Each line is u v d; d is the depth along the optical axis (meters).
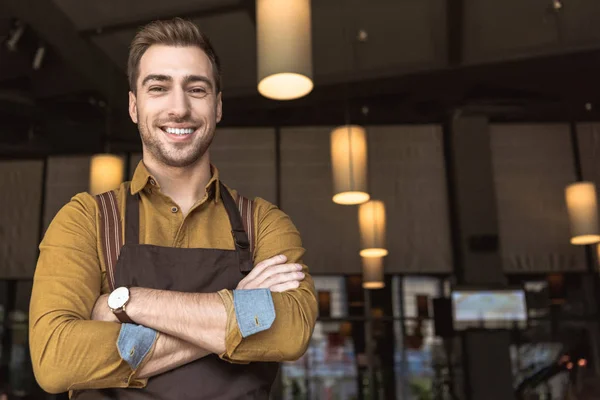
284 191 6.05
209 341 0.92
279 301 0.98
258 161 6.07
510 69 5.19
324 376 5.96
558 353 5.91
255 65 4.75
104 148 5.91
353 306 6.03
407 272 6.11
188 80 1.09
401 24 4.40
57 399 5.59
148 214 1.05
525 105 5.93
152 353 0.91
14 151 5.86
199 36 1.13
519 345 5.94
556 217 6.14
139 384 0.91
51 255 1.00
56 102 5.34
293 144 6.12
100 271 1.01
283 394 5.92
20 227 5.90
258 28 2.61
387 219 6.16
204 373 0.93
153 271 0.98
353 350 6.00
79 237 1.01
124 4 3.88
